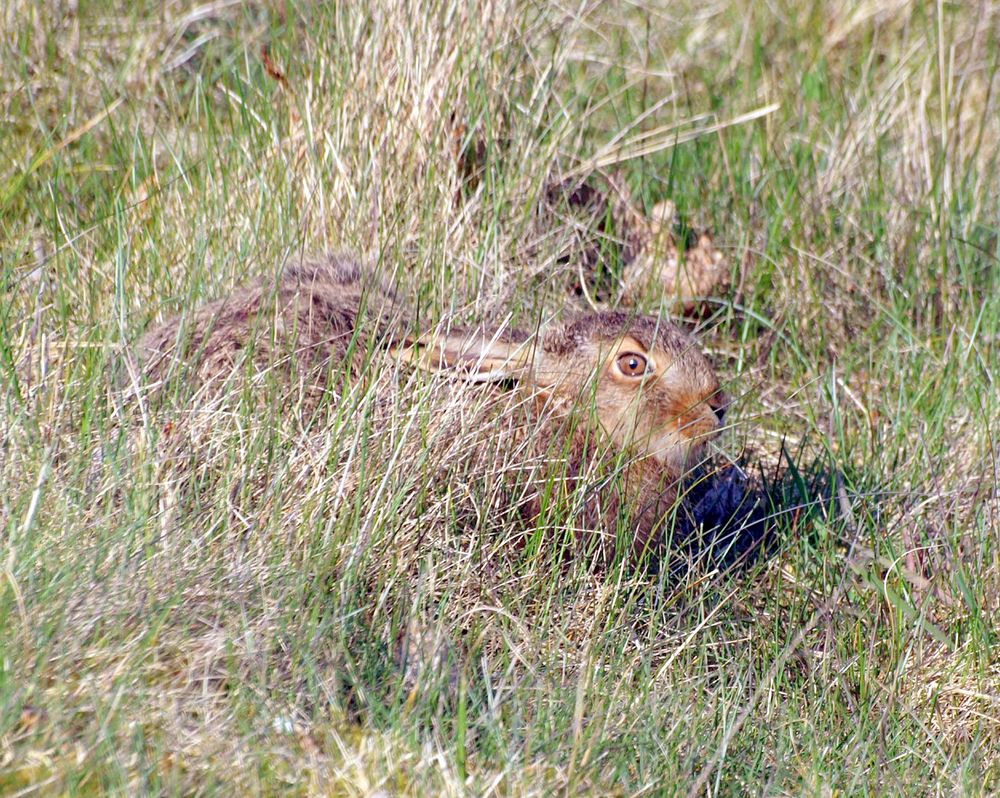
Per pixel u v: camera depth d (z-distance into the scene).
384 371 9.46
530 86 13.54
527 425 9.60
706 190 14.01
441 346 9.62
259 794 6.42
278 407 9.05
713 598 9.46
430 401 9.38
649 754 7.52
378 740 6.93
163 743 6.57
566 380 10.15
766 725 8.22
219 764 6.54
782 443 10.98
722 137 14.49
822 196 13.83
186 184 11.80
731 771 7.70
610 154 14.03
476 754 7.11
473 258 11.66
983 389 11.72
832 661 9.04
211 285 10.66
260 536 8.24
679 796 7.23
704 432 10.09
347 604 7.83
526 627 8.48
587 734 7.38
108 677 6.82
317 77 12.60
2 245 11.07
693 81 16.14
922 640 9.24
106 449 8.34
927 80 14.95
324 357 9.64
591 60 15.48
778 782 7.73
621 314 10.57
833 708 8.56
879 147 14.07
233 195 11.73
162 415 8.84
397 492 8.71
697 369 10.18
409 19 12.31
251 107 12.77
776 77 16.31
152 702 6.82
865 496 10.17
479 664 8.02
